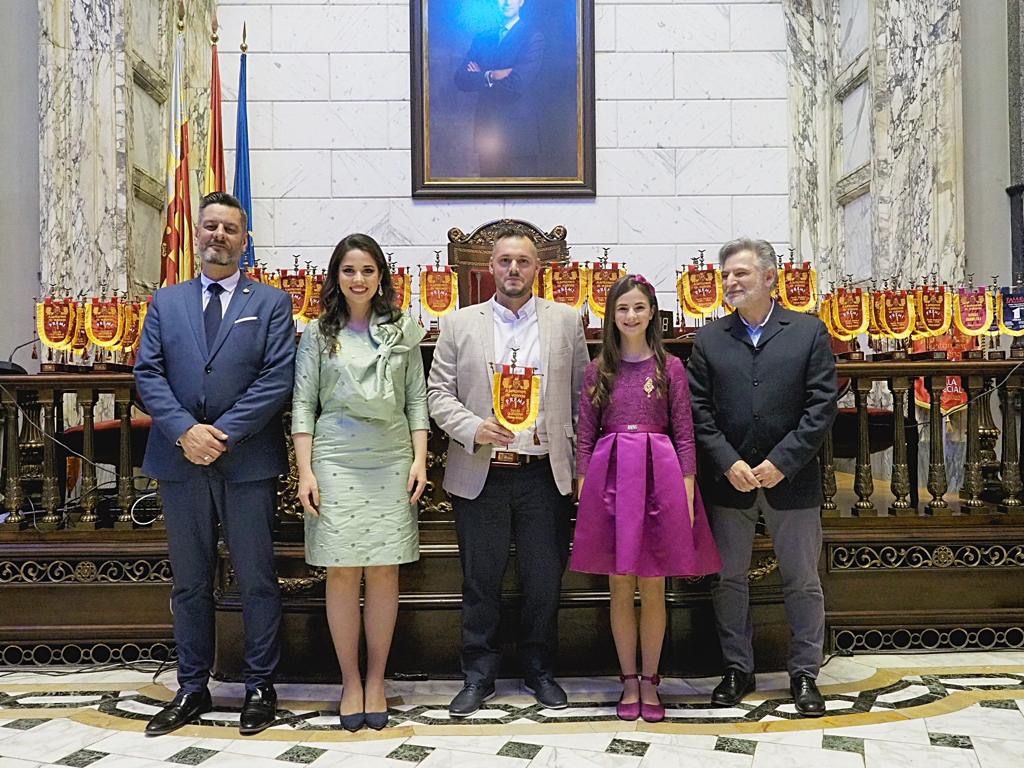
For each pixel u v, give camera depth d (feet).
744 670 9.41
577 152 21.50
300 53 21.61
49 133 15.85
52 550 11.19
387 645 8.95
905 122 17.25
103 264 16.33
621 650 9.04
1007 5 16.17
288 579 10.32
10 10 16.16
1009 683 9.80
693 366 9.41
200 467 8.82
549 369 9.13
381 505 8.66
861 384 11.32
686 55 21.86
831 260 21.65
